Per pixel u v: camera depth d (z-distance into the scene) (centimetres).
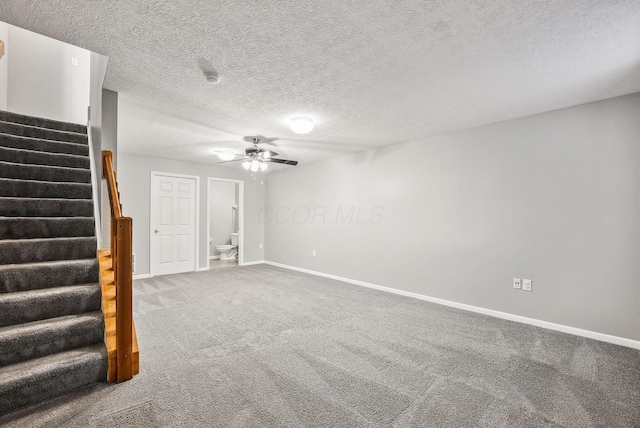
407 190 414
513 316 314
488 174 335
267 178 687
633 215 250
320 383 192
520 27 165
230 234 801
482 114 305
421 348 246
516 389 188
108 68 215
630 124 252
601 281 264
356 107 288
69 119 441
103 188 263
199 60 204
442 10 152
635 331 248
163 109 293
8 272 192
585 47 184
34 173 264
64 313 199
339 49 189
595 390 187
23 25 166
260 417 158
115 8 151
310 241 570
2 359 165
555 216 289
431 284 385
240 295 405
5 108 386
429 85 239
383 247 443
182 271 572
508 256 319
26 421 149
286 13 155
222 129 359
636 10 149
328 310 343
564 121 285
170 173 552
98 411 159
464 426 154
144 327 285
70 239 228
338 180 517
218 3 147
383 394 181
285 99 269
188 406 166
